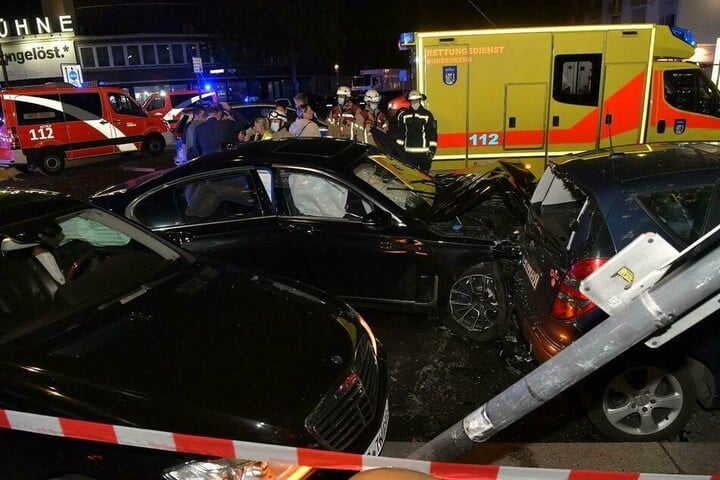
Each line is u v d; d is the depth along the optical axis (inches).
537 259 135.6
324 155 187.6
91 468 82.1
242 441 77.2
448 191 193.0
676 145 141.2
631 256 41.1
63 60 1430.9
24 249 116.2
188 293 117.9
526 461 114.2
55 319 105.1
